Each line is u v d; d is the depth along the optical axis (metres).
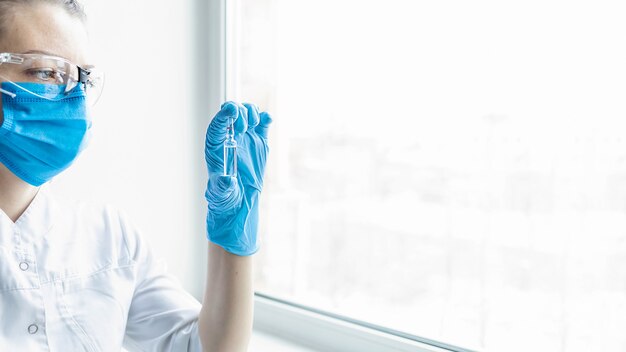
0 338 0.77
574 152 1.05
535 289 1.13
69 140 0.82
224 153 0.81
